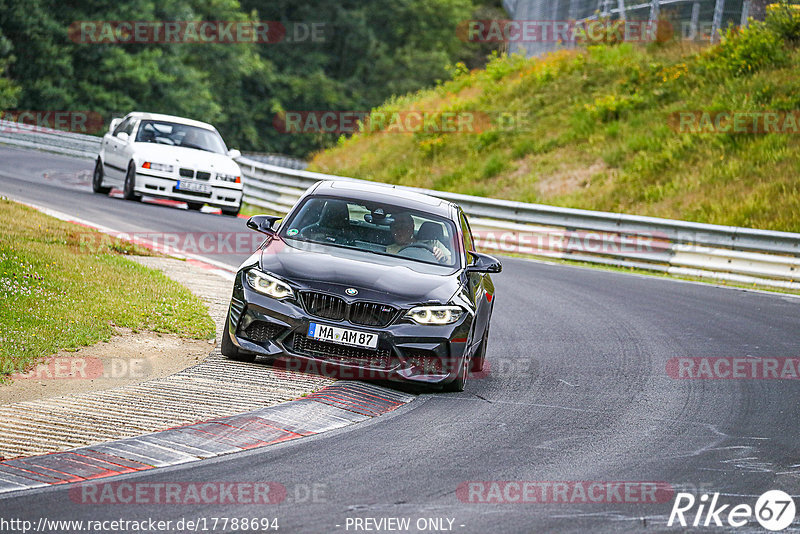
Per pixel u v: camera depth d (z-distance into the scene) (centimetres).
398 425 2397
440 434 2338
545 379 3100
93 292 3503
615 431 2495
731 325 4400
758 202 7956
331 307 2706
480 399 2770
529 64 12812
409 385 2870
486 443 2288
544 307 4606
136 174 6688
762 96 9794
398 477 1967
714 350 3781
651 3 12088
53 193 6781
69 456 1955
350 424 2375
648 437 2456
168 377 2647
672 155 9256
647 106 10512
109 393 2462
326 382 2716
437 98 13175
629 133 10081
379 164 11462
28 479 1809
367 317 2706
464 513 1769
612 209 8738
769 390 3125
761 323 4503
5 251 3706
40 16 16925
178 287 3903
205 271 4538
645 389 3042
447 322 2742
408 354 2703
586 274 6103
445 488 1916
